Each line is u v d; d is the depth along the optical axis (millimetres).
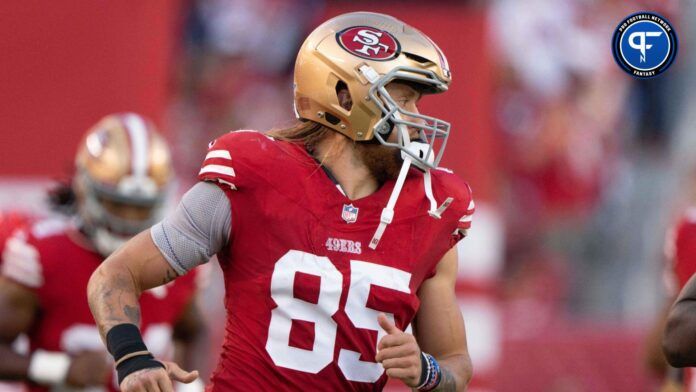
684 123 31531
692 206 15391
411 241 10102
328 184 10031
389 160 10188
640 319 31672
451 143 22562
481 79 22469
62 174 21250
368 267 9906
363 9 23562
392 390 22375
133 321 9789
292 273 9805
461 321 10609
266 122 29234
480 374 23234
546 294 31859
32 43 21281
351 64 10047
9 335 15070
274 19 29078
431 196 10180
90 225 15258
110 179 15133
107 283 9820
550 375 26031
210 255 10047
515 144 32125
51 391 15188
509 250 32219
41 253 15086
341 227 9930
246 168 9891
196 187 10062
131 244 10000
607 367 26312
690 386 14492
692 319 10062
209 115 29188
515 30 31953
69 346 15234
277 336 9867
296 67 10500
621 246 32594
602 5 32562
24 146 21266
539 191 32375
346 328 9859
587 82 32500
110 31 21359
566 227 32469
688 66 32344
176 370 9727
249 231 9906
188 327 16203
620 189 32906
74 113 21297
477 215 22891
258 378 9891
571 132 32375
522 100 32094
